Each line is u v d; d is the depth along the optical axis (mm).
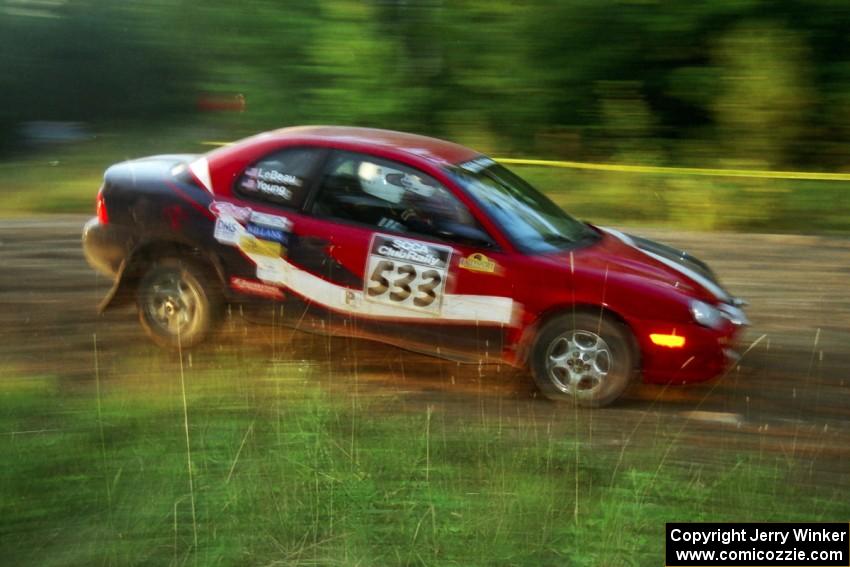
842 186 11609
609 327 5316
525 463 4297
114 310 6551
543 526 3689
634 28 13328
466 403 5305
